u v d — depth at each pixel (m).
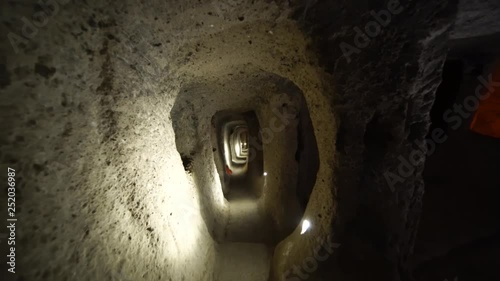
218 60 3.12
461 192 5.37
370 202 2.30
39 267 1.00
